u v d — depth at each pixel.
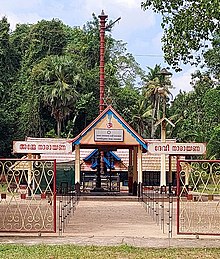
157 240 14.18
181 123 57.75
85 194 32.25
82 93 58.97
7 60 61.06
